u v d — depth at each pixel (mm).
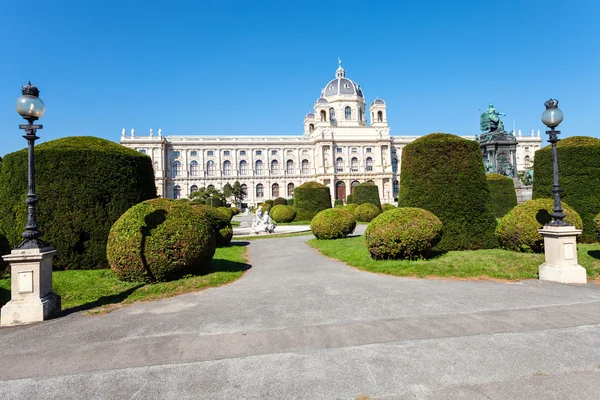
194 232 9672
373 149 95812
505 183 26094
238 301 7609
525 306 6770
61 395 3877
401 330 5590
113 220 11516
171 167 90812
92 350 5117
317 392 3811
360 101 101000
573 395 3654
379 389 3844
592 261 10328
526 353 4660
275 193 95375
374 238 11266
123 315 6883
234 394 3809
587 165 14211
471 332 5441
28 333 5941
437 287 8430
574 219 11180
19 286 6656
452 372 4188
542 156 15750
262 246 18625
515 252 11484
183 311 7016
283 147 96188
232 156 94000
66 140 11898
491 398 3627
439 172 13062
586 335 5250
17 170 11031
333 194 90625
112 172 11711
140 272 9188
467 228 12672
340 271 10891
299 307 7008
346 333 5512
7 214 10914
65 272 10391
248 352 4891
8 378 4305
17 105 6812
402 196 14039
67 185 11047
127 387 4012
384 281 9211
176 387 3982
